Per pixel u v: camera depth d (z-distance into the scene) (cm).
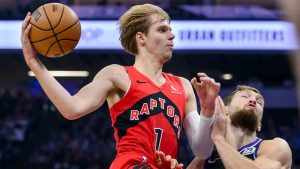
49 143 1645
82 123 1705
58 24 301
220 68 1711
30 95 1850
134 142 310
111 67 328
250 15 1292
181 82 347
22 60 1652
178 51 1293
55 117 1719
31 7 1312
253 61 1653
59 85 299
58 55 314
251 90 428
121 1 1308
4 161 1594
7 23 1316
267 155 415
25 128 1681
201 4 1309
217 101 363
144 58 335
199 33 1295
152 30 334
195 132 336
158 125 313
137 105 316
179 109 326
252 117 411
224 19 1292
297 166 1545
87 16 1306
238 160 362
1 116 1722
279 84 1870
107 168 1542
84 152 1590
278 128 1727
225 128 366
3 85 1928
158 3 1312
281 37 1274
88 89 310
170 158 297
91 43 1300
